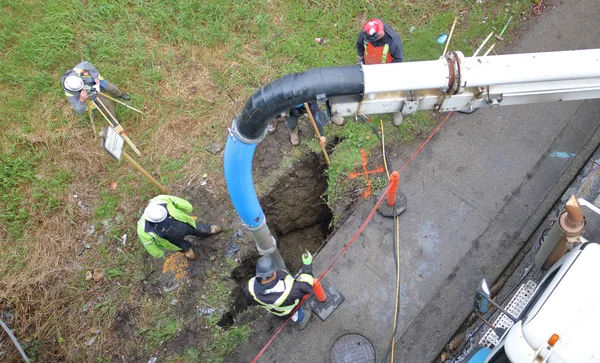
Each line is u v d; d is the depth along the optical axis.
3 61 7.42
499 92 3.31
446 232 5.73
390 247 5.71
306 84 3.03
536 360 3.48
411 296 5.43
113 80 7.19
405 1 7.34
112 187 6.49
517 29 6.96
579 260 3.77
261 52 7.29
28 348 5.61
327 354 5.23
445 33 7.04
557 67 3.09
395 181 5.18
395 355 5.16
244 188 3.88
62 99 7.14
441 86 3.12
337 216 6.04
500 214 5.76
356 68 3.07
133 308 5.68
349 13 7.37
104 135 5.25
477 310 4.35
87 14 7.64
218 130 6.75
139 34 7.50
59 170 6.66
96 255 6.08
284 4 7.58
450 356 5.16
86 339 5.61
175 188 6.40
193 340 5.45
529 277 5.12
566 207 3.91
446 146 6.23
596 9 6.92
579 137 6.09
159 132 6.81
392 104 3.38
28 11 7.78
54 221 6.34
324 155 6.38
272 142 6.52
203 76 7.18
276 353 5.30
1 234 6.32
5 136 6.95
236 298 5.77
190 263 5.86
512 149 6.13
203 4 7.63
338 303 5.44
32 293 5.91
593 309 3.54
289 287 4.39
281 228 6.65
